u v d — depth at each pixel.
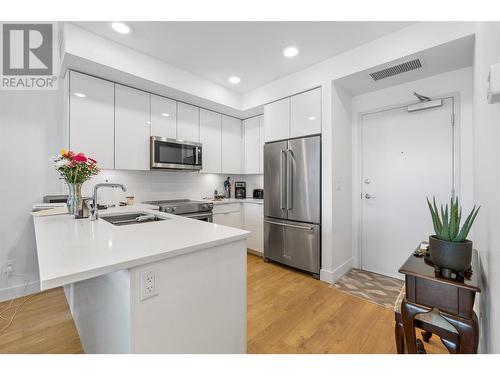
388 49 2.18
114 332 1.02
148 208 2.47
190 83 2.95
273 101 3.23
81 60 2.15
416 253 1.38
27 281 2.38
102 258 0.89
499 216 0.89
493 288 0.99
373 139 2.93
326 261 2.68
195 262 1.13
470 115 2.27
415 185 2.62
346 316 1.98
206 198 3.92
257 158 3.91
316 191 2.73
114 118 2.60
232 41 2.31
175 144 3.08
